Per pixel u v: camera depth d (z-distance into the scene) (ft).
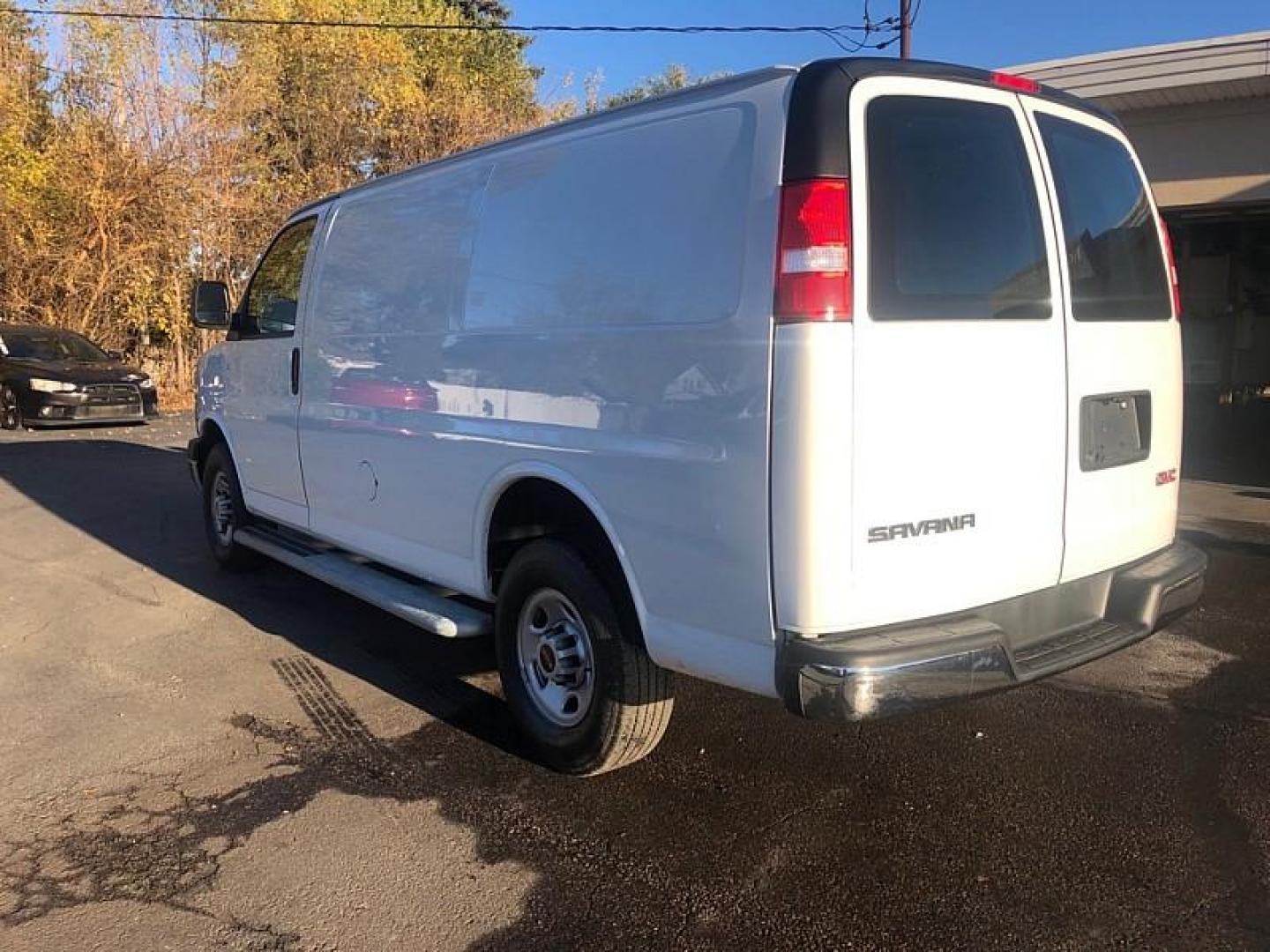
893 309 9.27
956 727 13.47
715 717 13.91
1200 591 12.50
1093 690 14.71
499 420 12.62
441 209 14.11
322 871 10.27
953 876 9.93
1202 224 43.39
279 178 82.12
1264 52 33.17
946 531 9.75
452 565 13.99
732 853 10.45
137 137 69.26
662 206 10.44
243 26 78.69
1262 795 11.42
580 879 10.04
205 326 20.34
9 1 71.97
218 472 21.95
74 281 68.18
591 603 11.50
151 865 10.43
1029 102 11.01
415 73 95.76
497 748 13.19
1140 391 11.90
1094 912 9.29
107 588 21.29
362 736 13.62
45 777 12.46
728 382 9.51
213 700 14.97
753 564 9.42
